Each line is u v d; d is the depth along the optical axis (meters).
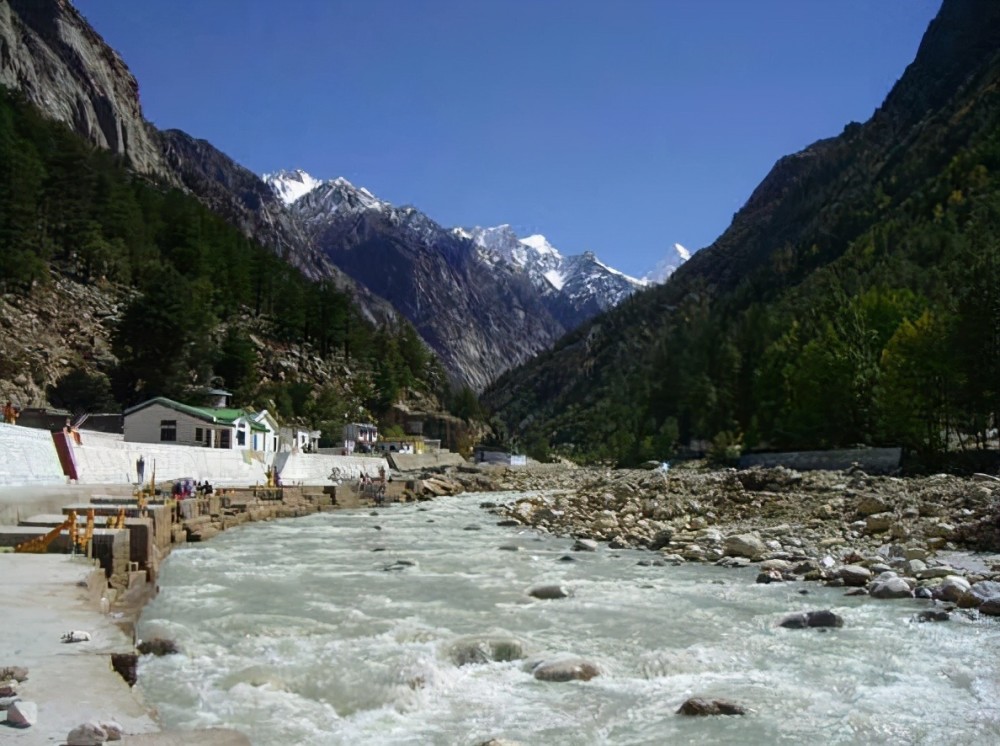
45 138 129.75
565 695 10.92
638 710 10.36
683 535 28.55
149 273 112.12
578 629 15.05
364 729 9.38
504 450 151.12
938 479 40.81
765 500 35.72
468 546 28.80
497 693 10.98
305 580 20.70
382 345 160.75
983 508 27.34
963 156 174.50
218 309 125.06
